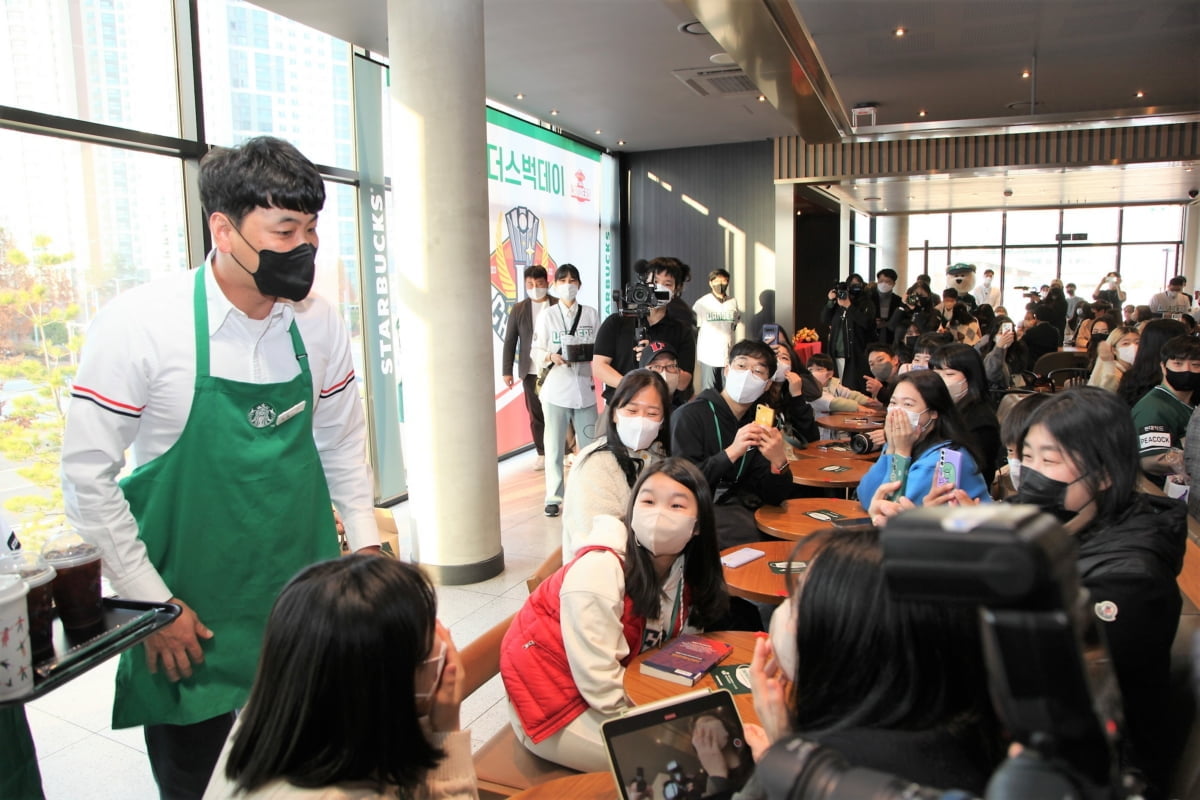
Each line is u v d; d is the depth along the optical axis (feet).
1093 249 52.03
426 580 3.40
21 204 11.01
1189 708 4.09
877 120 27.50
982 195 39.58
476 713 9.22
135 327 4.91
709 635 6.40
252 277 4.95
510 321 20.81
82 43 11.47
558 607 5.66
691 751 4.10
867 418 17.53
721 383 22.52
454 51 12.11
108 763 8.36
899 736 2.26
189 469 5.16
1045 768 1.33
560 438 17.29
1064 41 18.99
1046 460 4.63
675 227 29.63
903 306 27.35
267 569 5.40
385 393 17.75
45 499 11.57
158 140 12.63
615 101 21.93
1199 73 21.93
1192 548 6.27
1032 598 1.29
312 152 15.89
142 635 4.15
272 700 3.11
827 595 2.50
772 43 14.92
